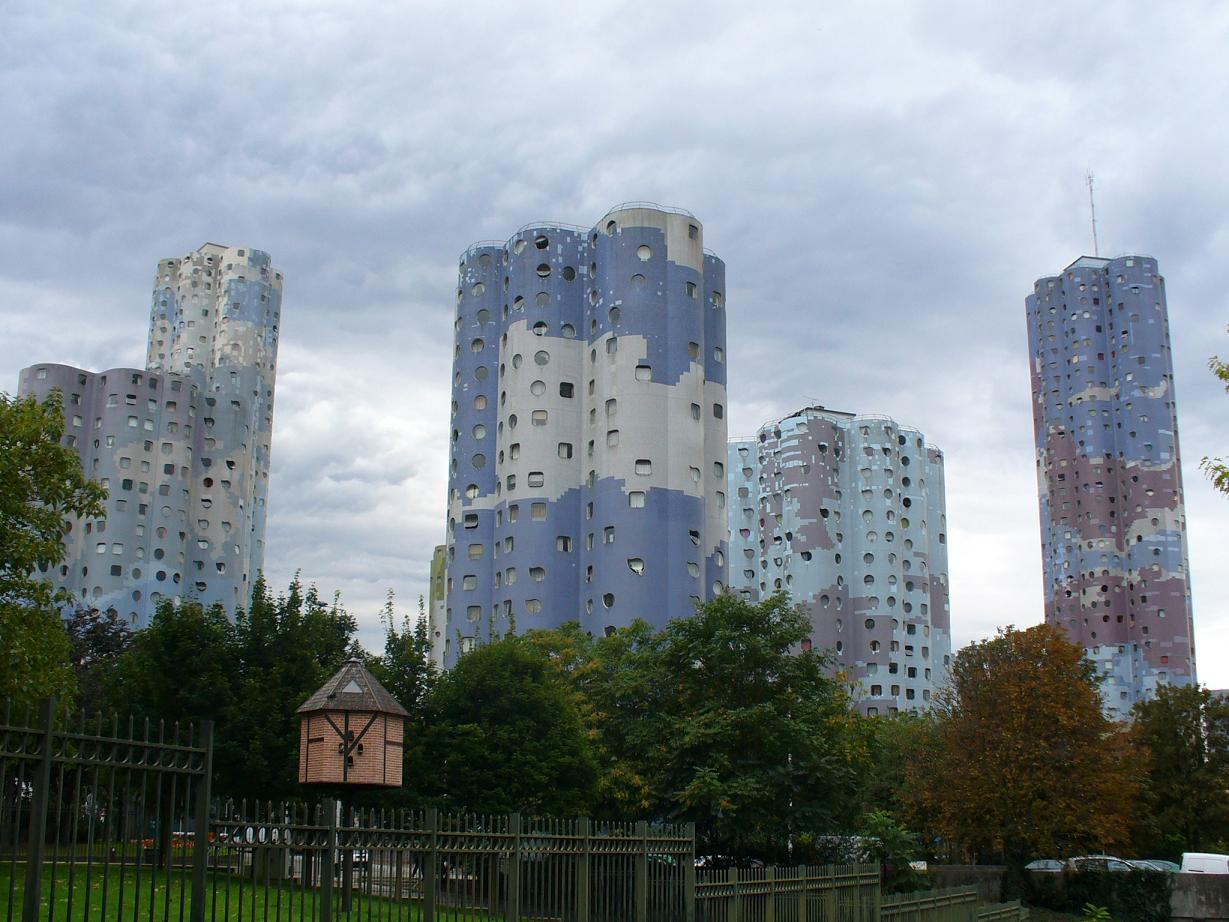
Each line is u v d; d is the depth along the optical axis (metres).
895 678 145.25
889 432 153.12
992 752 58.50
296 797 36.03
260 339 155.25
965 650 64.31
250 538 149.50
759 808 33.72
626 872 18.80
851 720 49.97
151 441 137.50
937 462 161.88
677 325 99.75
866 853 38.53
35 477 28.00
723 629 37.66
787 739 34.81
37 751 11.20
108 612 92.50
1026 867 59.03
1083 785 56.69
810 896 24.17
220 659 37.84
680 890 19.91
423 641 43.59
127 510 133.75
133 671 37.91
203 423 146.88
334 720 16.55
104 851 11.64
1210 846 70.25
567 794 40.53
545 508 98.50
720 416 102.44
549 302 102.94
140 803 12.45
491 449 104.25
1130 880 55.44
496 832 16.30
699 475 97.88
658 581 93.75
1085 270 170.00
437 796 39.38
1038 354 174.25
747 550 156.38
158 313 157.38
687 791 33.47
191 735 12.91
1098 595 159.75
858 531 150.00
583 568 98.00
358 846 14.40
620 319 98.94
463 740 39.78
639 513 94.75
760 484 155.88
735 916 20.94
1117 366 165.88
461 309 109.06
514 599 97.69
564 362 102.00
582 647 67.44
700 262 102.81
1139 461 161.12
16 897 17.11
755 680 37.88
